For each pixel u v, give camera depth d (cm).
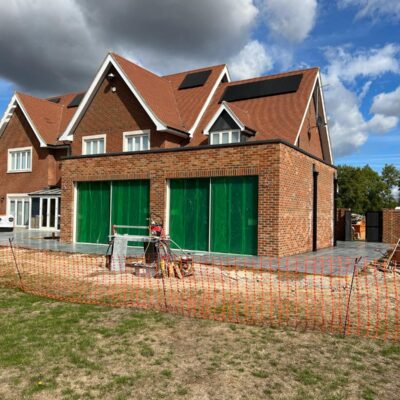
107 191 1803
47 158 2878
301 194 1593
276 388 437
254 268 1161
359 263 1284
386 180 7800
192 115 2205
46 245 1744
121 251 1145
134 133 2128
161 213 1622
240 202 1471
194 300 805
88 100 2277
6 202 3064
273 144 1390
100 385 441
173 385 441
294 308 748
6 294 859
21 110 3008
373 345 563
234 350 541
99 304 772
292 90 2200
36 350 539
